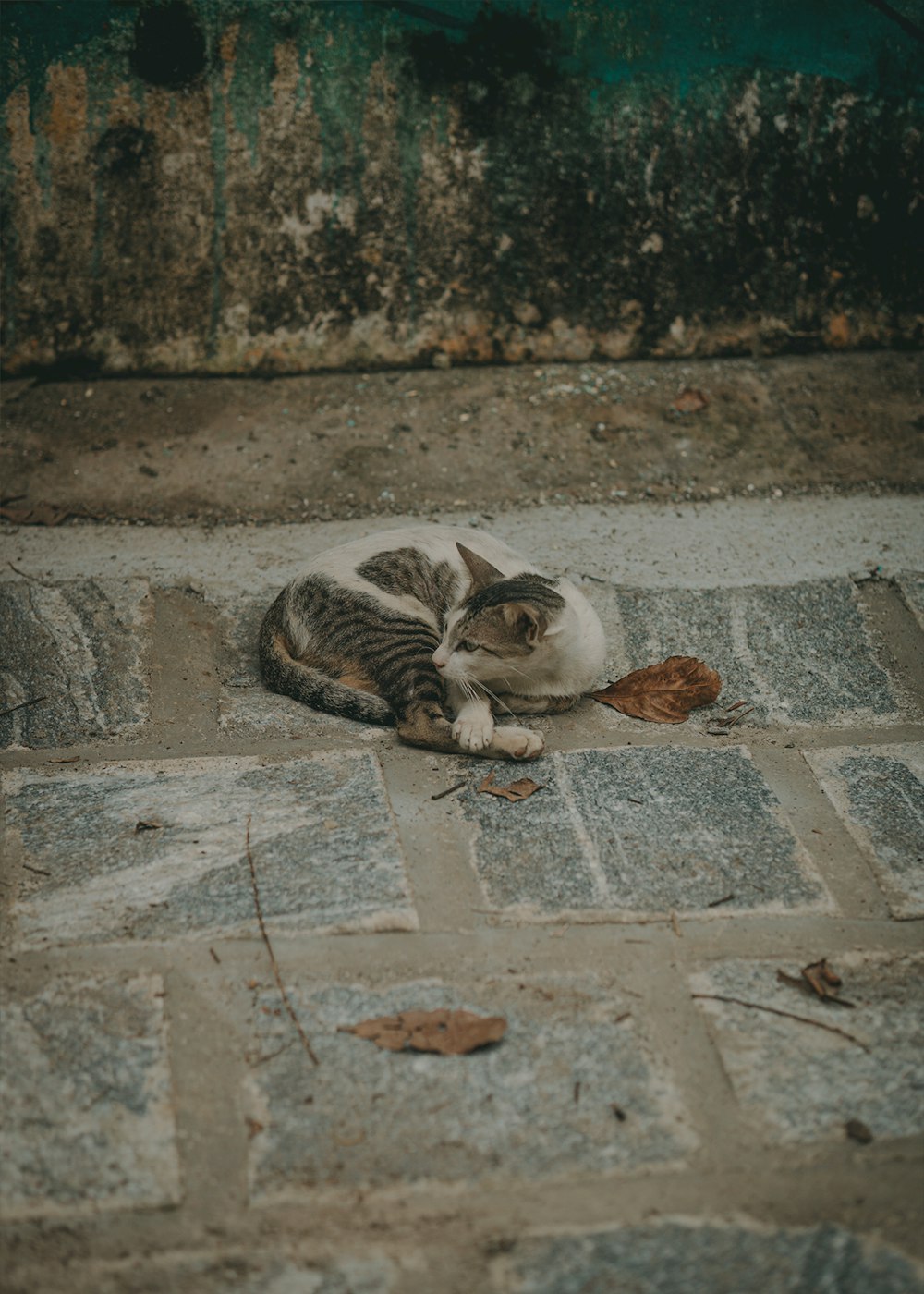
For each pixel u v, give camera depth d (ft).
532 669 8.98
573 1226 7.39
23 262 10.65
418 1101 7.66
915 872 8.39
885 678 9.29
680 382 10.91
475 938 8.11
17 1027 7.81
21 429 10.55
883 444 10.66
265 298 10.82
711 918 8.20
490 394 10.81
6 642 9.36
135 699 9.13
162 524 10.16
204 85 10.48
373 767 8.80
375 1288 7.25
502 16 10.47
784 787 8.73
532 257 10.89
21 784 8.71
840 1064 7.77
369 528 10.14
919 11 10.66
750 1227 7.38
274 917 8.16
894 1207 7.43
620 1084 7.71
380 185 10.73
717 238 10.96
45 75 10.39
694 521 10.22
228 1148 7.55
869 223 11.00
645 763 8.84
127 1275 7.28
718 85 10.73
